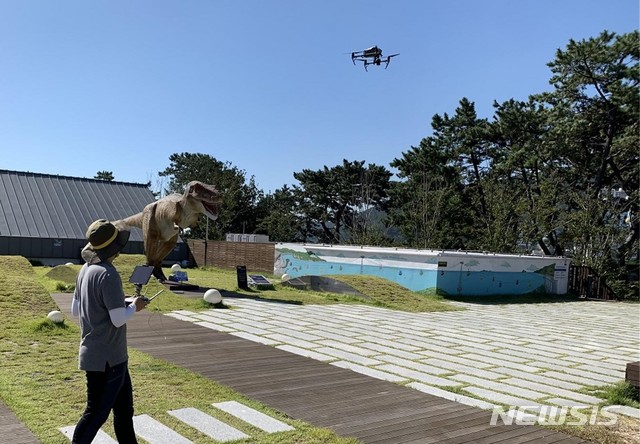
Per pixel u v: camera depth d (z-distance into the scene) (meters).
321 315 14.88
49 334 9.32
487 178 39.09
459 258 23.83
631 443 5.70
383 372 8.38
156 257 18.31
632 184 34.66
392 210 44.28
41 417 5.20
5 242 30.42
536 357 10.72
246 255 33.09
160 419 5.41
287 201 56.78
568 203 36.09
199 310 14.23
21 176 35.75
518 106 37.78
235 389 6.85
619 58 32.28
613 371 9.76
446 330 13.69
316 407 6.27
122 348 3.96
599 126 34.31
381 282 21.11
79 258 32.62
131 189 39.53
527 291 27.00
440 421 6.01
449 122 41.00
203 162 60.16
